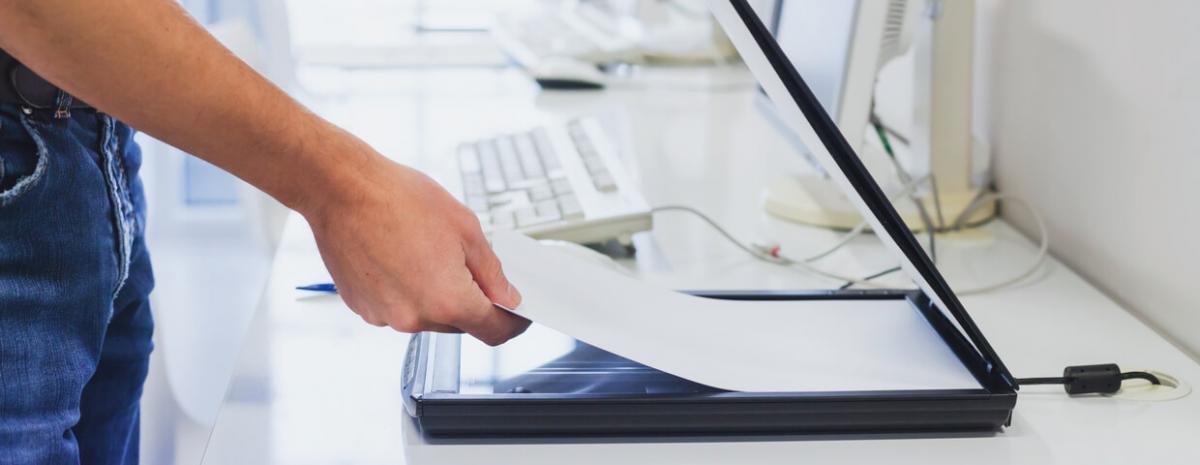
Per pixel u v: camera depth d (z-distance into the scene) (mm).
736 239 947
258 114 523
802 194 1025
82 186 647
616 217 886
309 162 541
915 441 590
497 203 946
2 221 610
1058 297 822
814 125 545
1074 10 882
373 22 1835
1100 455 585
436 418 573
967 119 979
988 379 597
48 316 642
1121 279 836
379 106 1396
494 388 589
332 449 585
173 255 1965
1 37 488
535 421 575
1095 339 743
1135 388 664
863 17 839
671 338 608
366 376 674
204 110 513
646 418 575
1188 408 639
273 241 1224
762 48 532
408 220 558
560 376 605
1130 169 813
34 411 629
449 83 1524
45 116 621
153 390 1040
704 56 1618
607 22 1741
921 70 975
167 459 1027
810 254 907
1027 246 943
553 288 631
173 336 1711
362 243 559
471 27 1822
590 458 568
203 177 2025
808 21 959
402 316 574
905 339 646
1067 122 901
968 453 582
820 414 577
